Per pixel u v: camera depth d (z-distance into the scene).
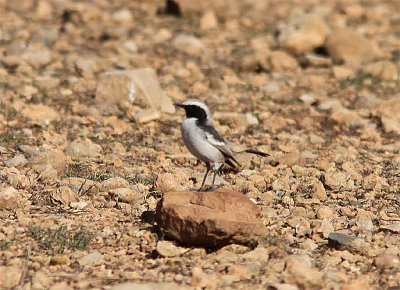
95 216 10.34
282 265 8.30
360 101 21.09
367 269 8.55
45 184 11.88
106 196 11.48
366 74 24.73
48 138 15.33
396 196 12.34
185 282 7.73
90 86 21.44
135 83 18.98
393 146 16.77
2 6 36.06
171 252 8.68
